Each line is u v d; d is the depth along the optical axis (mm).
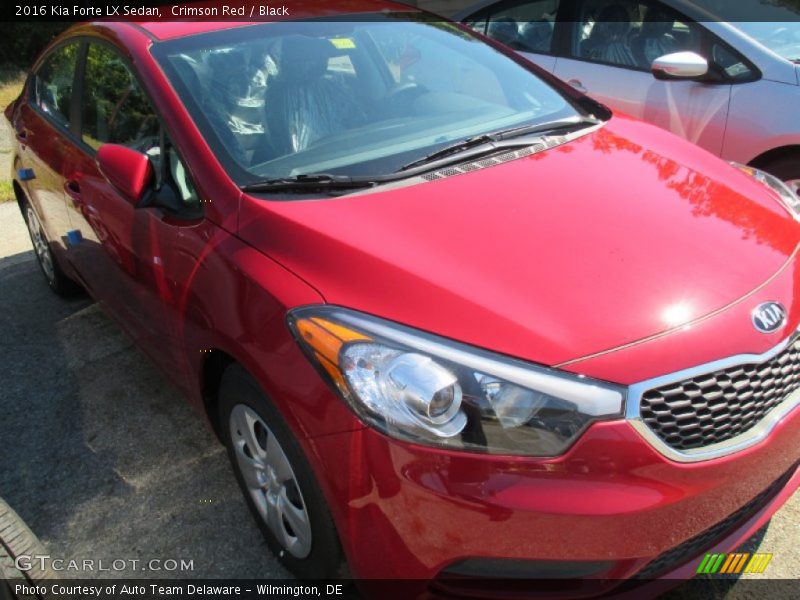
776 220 2225
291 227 2066
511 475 1643
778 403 1860
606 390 1654
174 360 2607
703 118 4012
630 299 1809
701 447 1737
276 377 1886
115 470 2867
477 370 1674
